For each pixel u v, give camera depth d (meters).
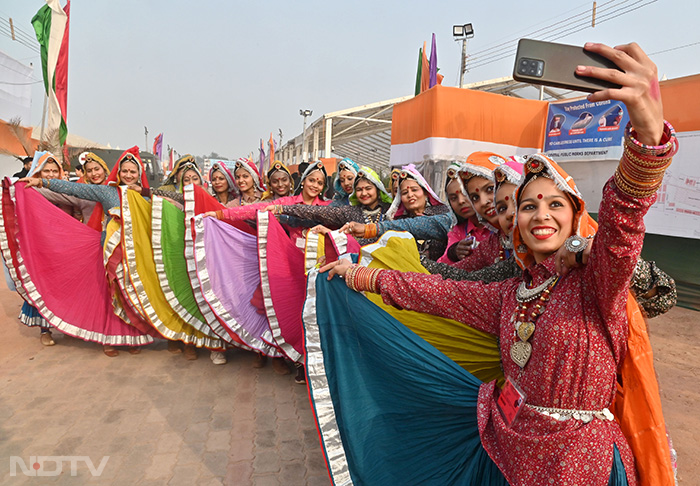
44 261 4.35
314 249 3.00
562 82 1.18
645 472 1.36
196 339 4.35
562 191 1.40
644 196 1.10
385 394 1.97
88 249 4.41
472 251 2.46
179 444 3.01
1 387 3.78
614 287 1.22
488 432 1.58
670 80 6.22
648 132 1.06
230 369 4.30
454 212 2.94
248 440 3.07
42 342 4.75
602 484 1.32
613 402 1.41
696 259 6.53
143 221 4.21
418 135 6.80
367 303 1.97
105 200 4.61
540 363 1.37
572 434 1.31
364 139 20.38
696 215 6.10
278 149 30.94
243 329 4.04
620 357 1.36
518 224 1.50
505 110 6.68
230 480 2.65
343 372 2.04
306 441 3.08
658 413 1.36
